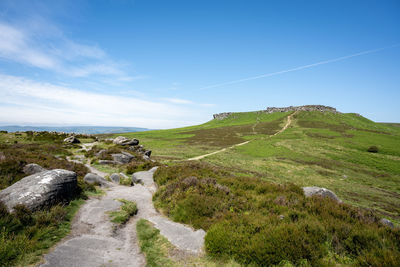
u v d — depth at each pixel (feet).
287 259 18.35
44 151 87.45
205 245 21.76
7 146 76.59
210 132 405.59
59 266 16.52
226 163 155.12
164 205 35.24
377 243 20.24
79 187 36.17
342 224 23.76
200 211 29.55
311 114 532.32
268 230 21.38
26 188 26.81
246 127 440.04
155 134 409.49
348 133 313.12
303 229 21.53
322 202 32.22
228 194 35.76
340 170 147.74
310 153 201.16
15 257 16.70
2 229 19.44
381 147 219.20
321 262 17.78
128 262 18.84
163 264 18.89
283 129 384.88
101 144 133.80
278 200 32.89
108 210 31.01
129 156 96.43
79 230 23.79
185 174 50.88
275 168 146.41
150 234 24.58
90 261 18.02
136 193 45.32
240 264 18.79
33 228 20.95
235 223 24.35
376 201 86.38
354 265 17.61
